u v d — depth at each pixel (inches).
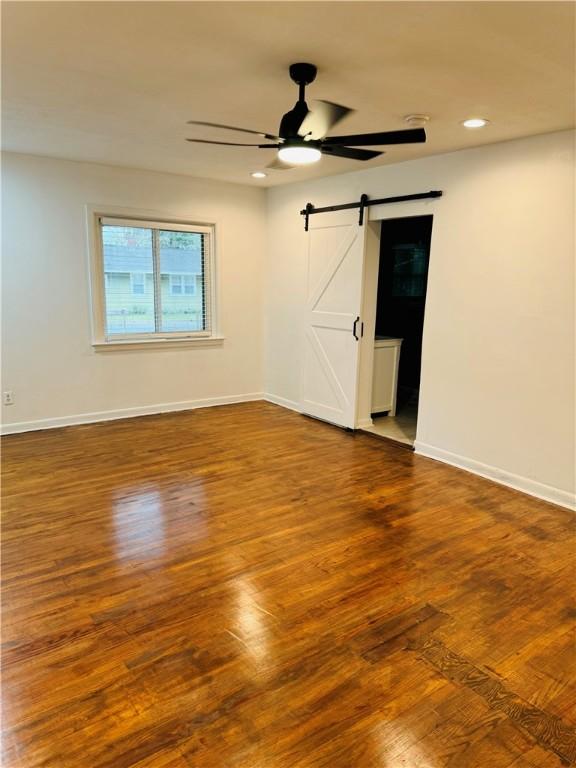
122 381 213.8
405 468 163.9
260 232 238.2
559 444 138.6
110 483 147.9
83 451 174.1
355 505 136.2
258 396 254.5
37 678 75.7
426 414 174.6
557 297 135.5
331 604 94.3
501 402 151.4
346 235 194.9
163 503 135.5
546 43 82.0
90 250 195.8
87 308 200.1
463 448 163.8
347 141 100.8
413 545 116.0
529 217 139.0
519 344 145.3
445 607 94.1
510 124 125.3
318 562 108.3
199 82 103.6
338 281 201.3
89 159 182.7
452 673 78.1
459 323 160.2
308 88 104.3
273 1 70.8
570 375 134.9
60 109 123.1
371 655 81.6
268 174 200.4
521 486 147.9
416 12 72.8
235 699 72.4
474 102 110.5
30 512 129.1
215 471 158.7
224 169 193.3
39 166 181.2
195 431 199.8
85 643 83.3
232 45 85.7
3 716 69.0
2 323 183.9
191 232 221.1
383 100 110.3
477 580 102.8
